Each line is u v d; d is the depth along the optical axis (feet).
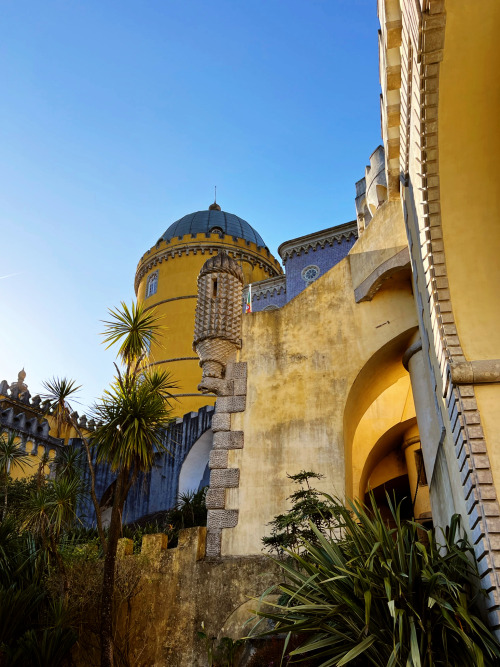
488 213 28.86
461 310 27.99
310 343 49.98
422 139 28.48
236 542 43.83
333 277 52.06
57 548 47.70
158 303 132.26
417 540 26.96
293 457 45.91
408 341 47.88
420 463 58.75
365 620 23.22
